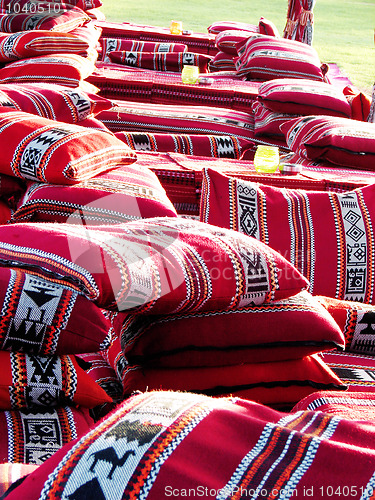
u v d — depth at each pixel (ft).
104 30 22.03
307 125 11.41
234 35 20.51
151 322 5.17
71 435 4.30
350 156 10.46
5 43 12.83
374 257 6.98
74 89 10.16
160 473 2.83
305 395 5.32
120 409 3.33
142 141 10.94
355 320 6.19
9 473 3.30
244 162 10.28
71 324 4.41
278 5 47.57
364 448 3.14
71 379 4.50
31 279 4.44
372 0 53.42
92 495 2.75
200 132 12.79
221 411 3.33
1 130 7.22
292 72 16.24
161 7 41.39
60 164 6.63
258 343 5.18
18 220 6.76
